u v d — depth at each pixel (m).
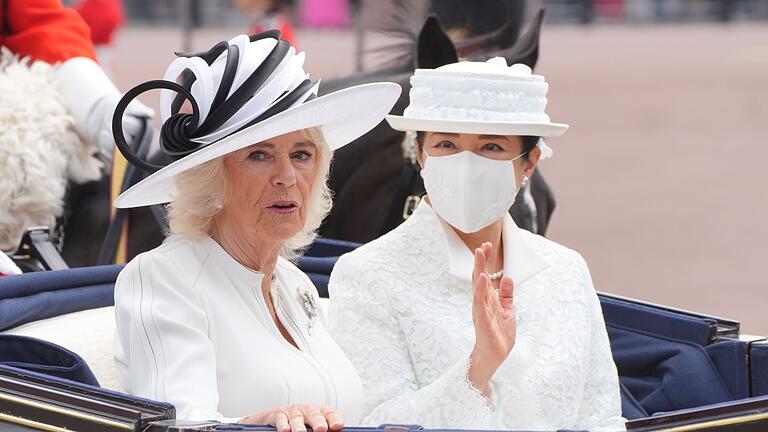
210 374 9.31
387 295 10.81
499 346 9.84
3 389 9.27
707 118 52.41
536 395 10.70
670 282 25.50
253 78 9.61
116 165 14.87
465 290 10.91
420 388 10.65
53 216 15.05
